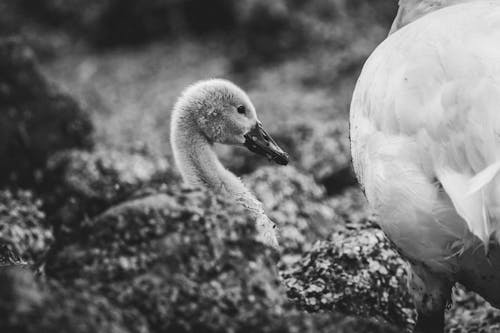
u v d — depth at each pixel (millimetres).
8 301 7293
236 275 8336
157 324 8039
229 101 13953
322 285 12289
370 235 12953
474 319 12969
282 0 35531
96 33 40844
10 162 21109
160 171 19906
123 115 31078
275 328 8156
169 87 34250
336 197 19766
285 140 21812
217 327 8047
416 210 9477
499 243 8773
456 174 9203
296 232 16109
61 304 7488
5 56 21906
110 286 8133
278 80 32875
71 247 8453
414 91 9711
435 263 9812
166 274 8211
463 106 9227
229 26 39469
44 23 42938
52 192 19828
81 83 36156
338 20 36094
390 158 9703
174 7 40250
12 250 14102
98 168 19594
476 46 9586
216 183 13742
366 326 8469
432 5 11750
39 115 21906
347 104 29125
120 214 8484
